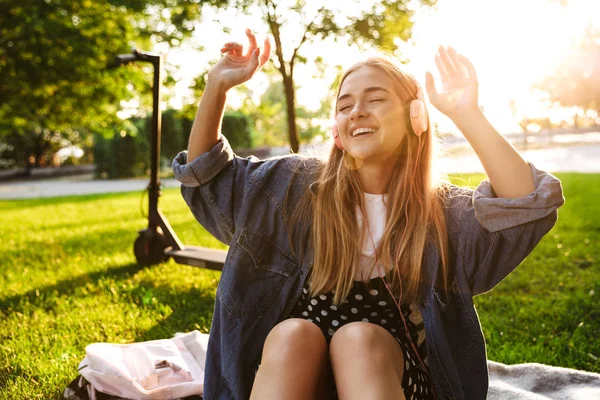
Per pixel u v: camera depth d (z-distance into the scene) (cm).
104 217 1090
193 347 282
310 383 161
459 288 183
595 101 3061
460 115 168
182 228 854
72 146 4494
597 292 441
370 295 187
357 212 190
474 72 169
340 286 184
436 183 190
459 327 186
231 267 192
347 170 190
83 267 564
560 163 1984
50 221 1062
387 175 192
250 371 191
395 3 786
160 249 550
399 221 188
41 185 2744
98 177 3061
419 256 182
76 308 422
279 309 192
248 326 191
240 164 202
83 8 1289
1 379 296
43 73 1289
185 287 481
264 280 193
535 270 516
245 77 187
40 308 425
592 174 1462
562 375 267
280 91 3075
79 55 1266
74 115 1617
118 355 261
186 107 918
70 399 251
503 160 167
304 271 191
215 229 204
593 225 732
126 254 627
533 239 171
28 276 533
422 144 189
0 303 443
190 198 200
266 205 195
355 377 155
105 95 1451
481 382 185
